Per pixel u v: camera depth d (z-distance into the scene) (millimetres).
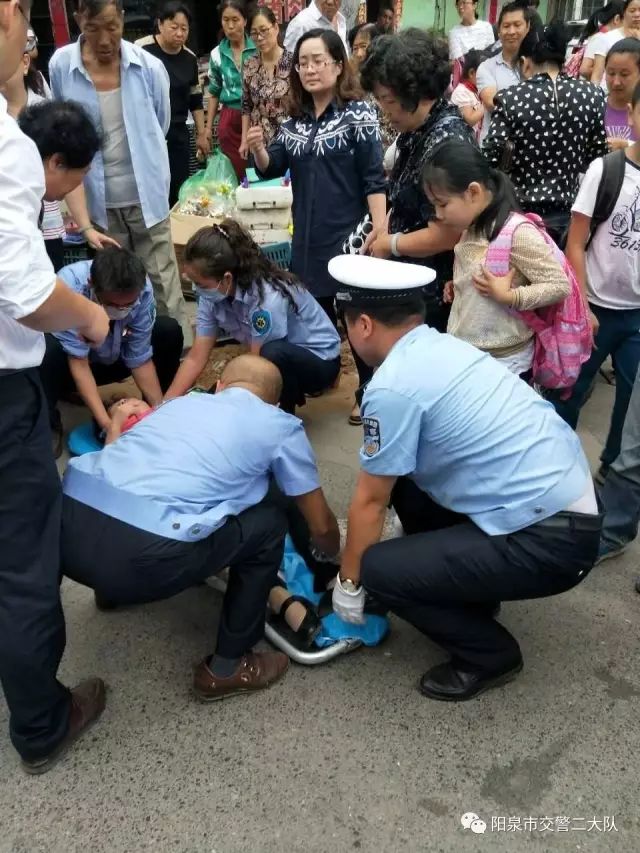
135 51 3518
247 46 5812
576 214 2637
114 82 3504
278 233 3992
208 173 5090
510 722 2025
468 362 1927
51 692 1833
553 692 2119
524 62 3223
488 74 5027
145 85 3541
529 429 1881
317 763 1913
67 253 4098
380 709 2070
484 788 1844
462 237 2328
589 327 2367
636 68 3736
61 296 1483
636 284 2656
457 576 1911
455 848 1707
